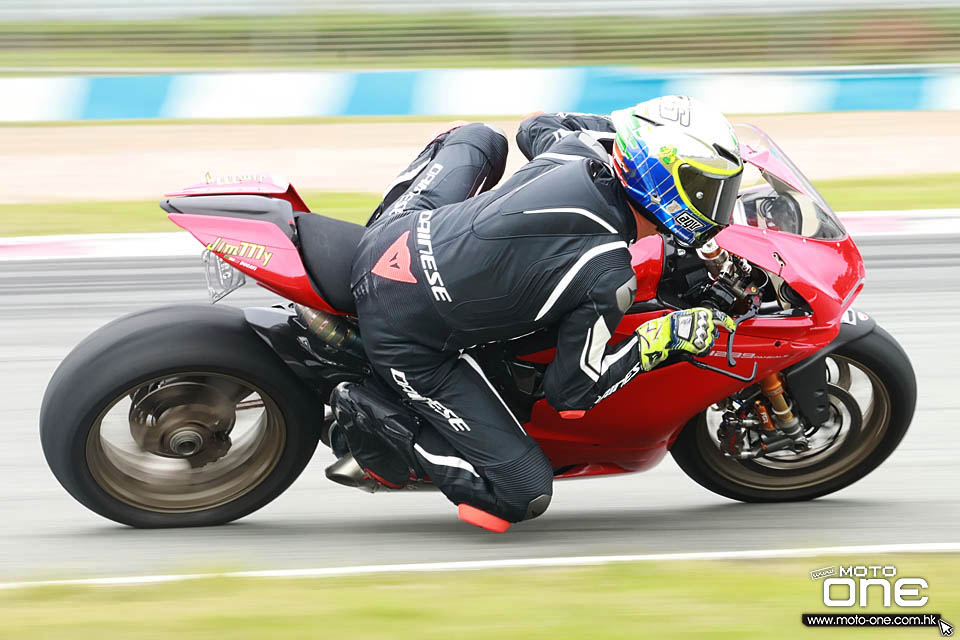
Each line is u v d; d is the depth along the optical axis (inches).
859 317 606.2
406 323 522.6
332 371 568.4
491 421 546.6
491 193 519.8
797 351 564.4
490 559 560.7
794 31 1769.2
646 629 459.8
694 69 1697.8
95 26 1765.5
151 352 552.1
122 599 488.7
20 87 1694.1
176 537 590.6
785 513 630.5
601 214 499.5
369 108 1724.9
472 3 1764.3
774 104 1702.8
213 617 466.6
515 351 562.6
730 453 617.9
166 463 604.1
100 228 1184.8
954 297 962.1
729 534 596.7
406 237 524.4
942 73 1724.9
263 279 535.8
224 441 592.7
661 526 612.7
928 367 835.4
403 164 1492.4
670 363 564.1
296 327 566.6
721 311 565.9
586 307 502.3
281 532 603.2
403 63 1781.5
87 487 575.2
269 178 583.5
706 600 486.0
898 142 1571.1
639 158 496.7
